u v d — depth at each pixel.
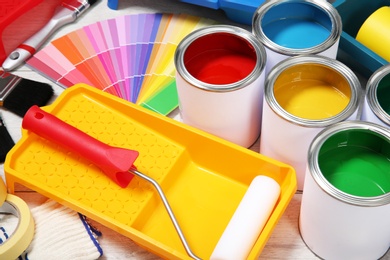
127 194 1.10
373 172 1.00
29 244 1.06
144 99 1.26
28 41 1.35
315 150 0.96
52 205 1.11
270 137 1.08
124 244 1.09
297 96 1.10
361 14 1.29
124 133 1.18
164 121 1.16
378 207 0.89
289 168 1.06
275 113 1.02
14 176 1.11
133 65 1.31
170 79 1.28
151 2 1.42
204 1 1.29
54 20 1.38
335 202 0.91
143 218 1.09
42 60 1.33
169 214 1.05
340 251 1.02
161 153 1.15
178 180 1.15
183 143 1.16
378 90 1.07
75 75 1.30
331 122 1.00
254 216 0.99
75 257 1.05
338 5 1.23
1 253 1.02
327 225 0.97
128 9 1.42
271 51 1.11
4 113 1.27
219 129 1.13
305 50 1.10
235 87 1.05
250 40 1.11
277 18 1.22
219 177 1.15
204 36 1.13
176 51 1.10
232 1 1.28
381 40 1.19
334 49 1.12
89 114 1.21
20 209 1.07
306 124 1.00
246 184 1.13
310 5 1.18
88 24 1.40
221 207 1.11
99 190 1.11
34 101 1.26
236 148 1.09
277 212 1.02
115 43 1.35
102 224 1.08
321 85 1.11
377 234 0.96
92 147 1.09
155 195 1.11
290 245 1.08
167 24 1.37
